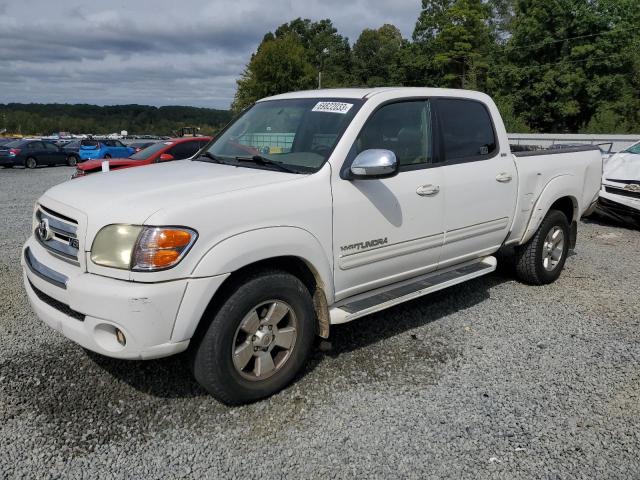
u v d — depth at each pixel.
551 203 5.47
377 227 3.89
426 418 3.30
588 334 4.57
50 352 4.04
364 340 4.37
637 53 46.09
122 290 2.90
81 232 3.11
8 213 10.34
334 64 79.94
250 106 4.93
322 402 3.47
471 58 57.00
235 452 2.97
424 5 62.41
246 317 3.28
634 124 46.25
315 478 2.79
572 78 46.50
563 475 2.83
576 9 46.97
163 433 3.12
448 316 4.92
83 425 3.18
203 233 3.04
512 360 4.07
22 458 2.88
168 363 3.90
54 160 28.02
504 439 3.11
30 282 3.60
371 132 3.96
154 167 4.22
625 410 3.42
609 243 8.11
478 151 4.77
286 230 3.35
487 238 4.89
